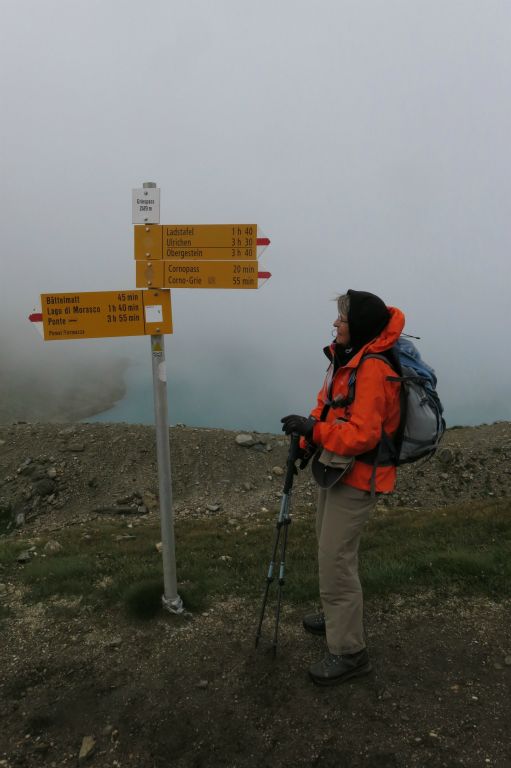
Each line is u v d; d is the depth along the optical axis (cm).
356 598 346
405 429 328
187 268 392
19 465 1922
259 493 1838
